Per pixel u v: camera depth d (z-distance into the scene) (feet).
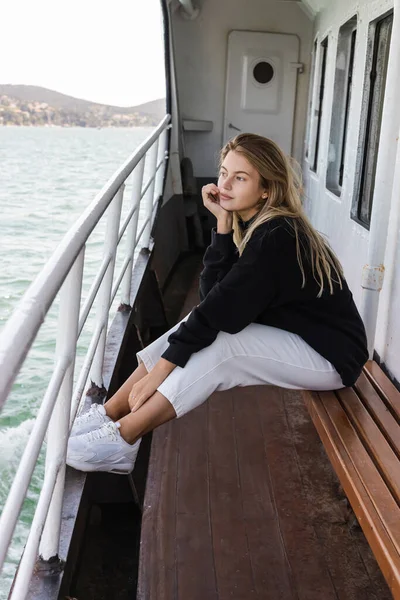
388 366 10.54
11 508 4.04
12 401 13.48
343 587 7.15
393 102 9.35
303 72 23.86
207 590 7.05
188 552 7.61
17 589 4.62
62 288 5.67
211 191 8.30
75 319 5.69
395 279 10.30
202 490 8.76
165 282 19.97
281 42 23.61
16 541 9.60
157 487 8.79
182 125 23.89
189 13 22.91
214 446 9.82
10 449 11.62
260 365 7.56
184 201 23.76
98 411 7.67
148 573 7.29
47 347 15.83
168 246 21.36
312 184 20.94
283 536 7.93
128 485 8.79
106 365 9.68
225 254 8.39
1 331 3.58
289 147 24.39
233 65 23.86
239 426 10.41
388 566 5.34
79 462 7.09
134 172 12.47
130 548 8.33
